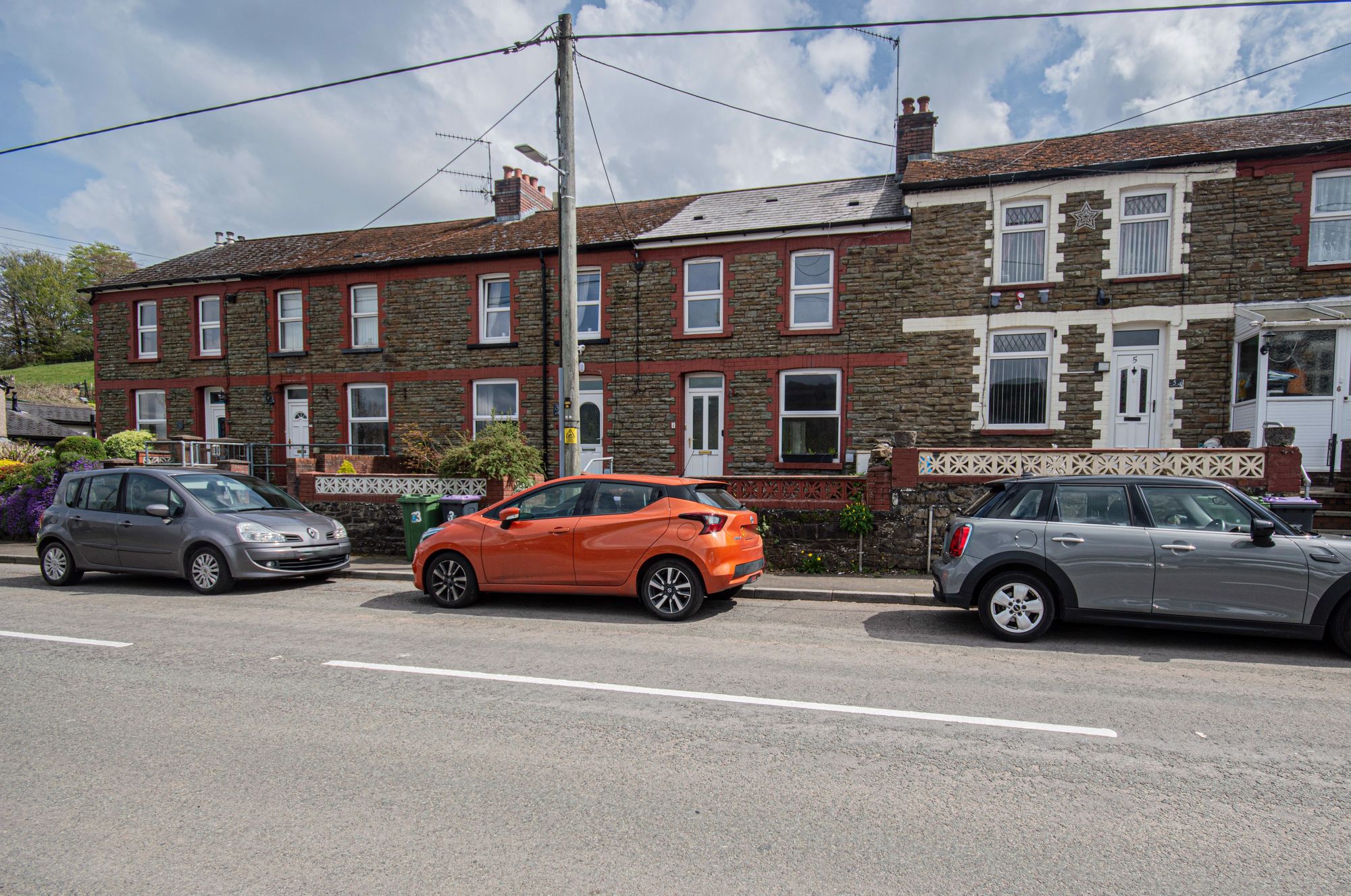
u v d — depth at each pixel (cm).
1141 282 1304
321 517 1055
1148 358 1316
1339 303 1180
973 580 691
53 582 1020
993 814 347
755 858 308
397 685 543
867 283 1443
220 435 1962
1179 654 636
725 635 709
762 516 1075
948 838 325
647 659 617
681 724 464
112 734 450
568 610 828
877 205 1520
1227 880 291
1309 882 291
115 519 988
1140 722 467
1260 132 1354
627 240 1568
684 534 770
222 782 384
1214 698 514
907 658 620
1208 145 1313
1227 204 1264
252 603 879
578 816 346
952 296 1396
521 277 1678
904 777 387
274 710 490
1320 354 1149
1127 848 316
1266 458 906
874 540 1041
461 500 1132
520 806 357
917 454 1030
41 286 6272
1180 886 288
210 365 1939
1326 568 609
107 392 2053
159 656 626
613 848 317
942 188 1395
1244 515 645
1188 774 391
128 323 2034
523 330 1677
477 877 295
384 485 1256
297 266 1844
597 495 820
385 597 920
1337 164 1216
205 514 958
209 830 335
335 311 1822
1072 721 468
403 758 413
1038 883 290
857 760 410
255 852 315
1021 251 1380
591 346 1617
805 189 1744
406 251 1831
